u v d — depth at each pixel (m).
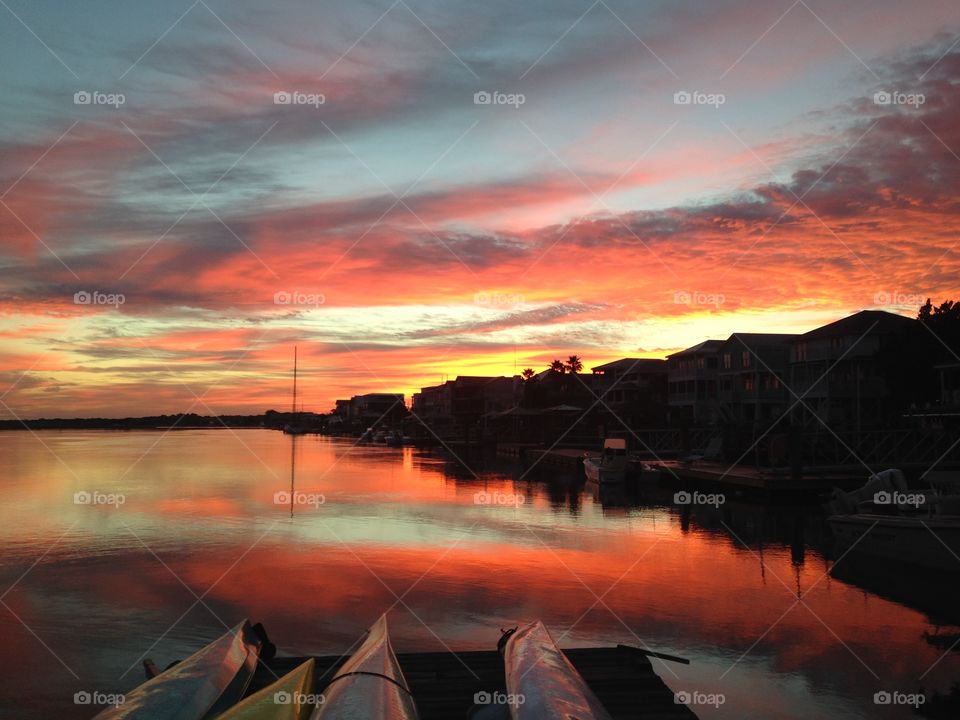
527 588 15.45
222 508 28.08
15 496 31.69
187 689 7.98
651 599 14.59
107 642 12.06
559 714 7.10
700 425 59.34
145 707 7.51
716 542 21.12
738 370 63.03
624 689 8.42
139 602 14.40
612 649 9.83
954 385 40.66
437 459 63.25
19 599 14.54
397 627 12.70
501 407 111.44
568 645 11.78
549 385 96.12
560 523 24.70
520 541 21.16
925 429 37.88
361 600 14.46
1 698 9.83
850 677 10.53
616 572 16.97
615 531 22.95
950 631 12.59
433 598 14.58
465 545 20.42
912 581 16.31
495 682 8.68
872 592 15.29
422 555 18.91
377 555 18.92
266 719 7.28
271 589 15.34
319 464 54.94
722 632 12.52
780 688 10.11
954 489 18.48
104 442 98.06
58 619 13.26
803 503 29.92
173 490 34.50
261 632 10.22
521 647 9.21
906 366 45.31
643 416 67.69
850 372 52.47
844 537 19.53
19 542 20.81
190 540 21.03
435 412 130.88
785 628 12.74
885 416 50.91
